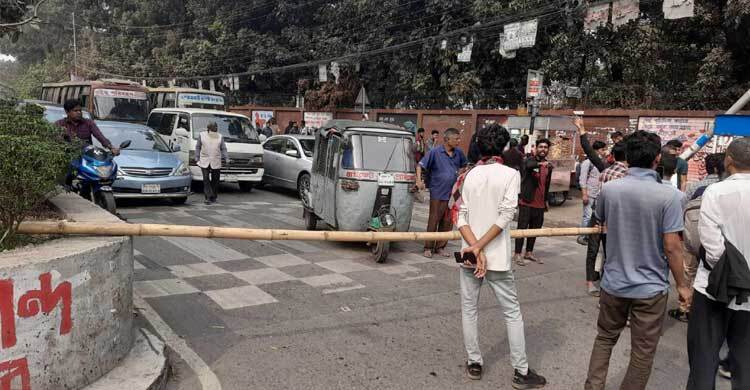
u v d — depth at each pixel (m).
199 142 10.95
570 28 14.69
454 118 17.28
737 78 14.28
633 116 12.93
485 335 4.70
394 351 4.27
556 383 3.84
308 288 5.76
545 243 9.00
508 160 6.95
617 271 3.27
